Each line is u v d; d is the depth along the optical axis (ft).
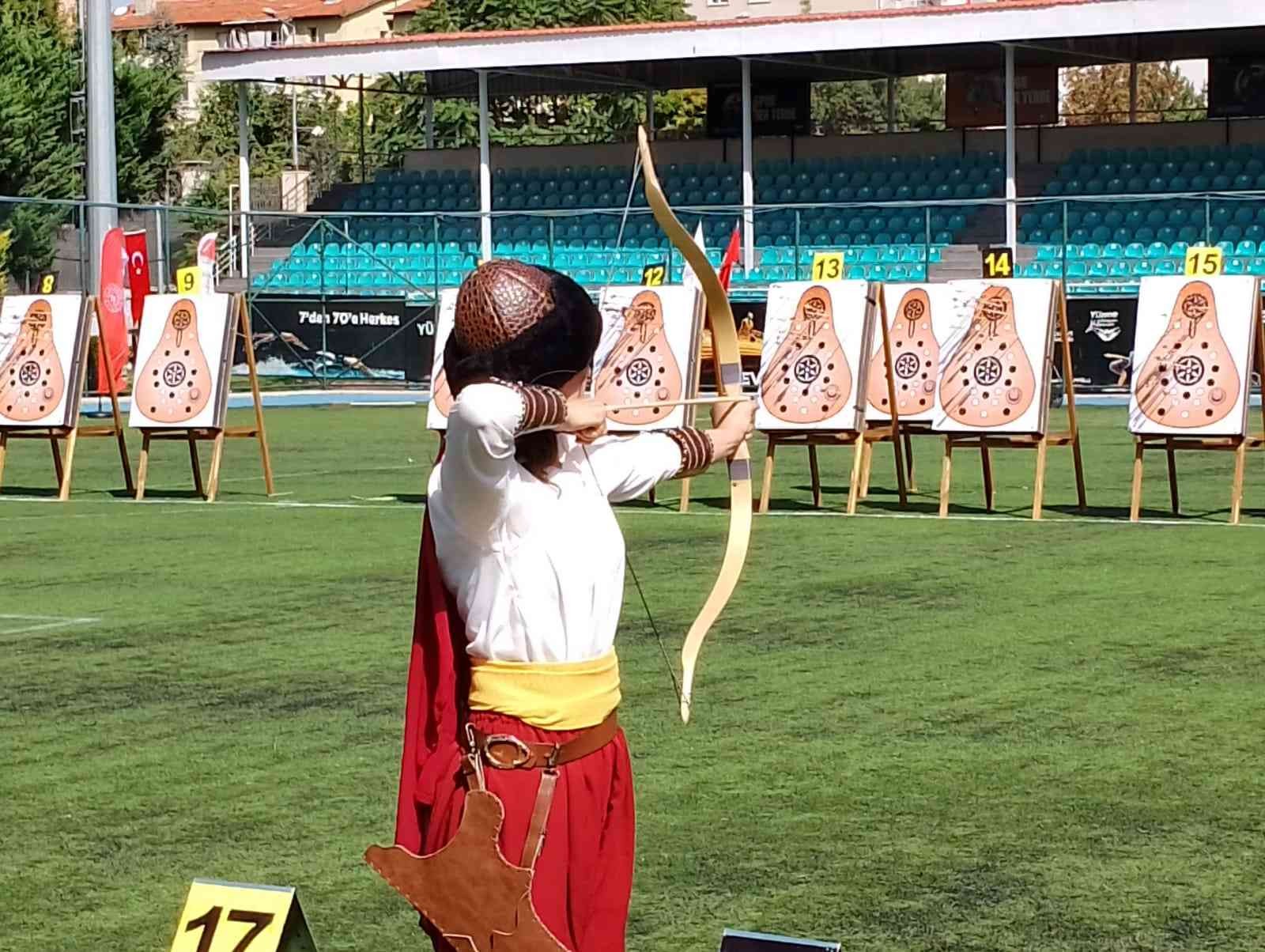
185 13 253.03
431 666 11.02
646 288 48.19
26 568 36.68
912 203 81.30
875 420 49.80
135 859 17.69
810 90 119.55
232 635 29.17
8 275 100.01
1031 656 26.94
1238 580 33.68
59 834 18.51
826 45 97.66
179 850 17.98
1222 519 43.52
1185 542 39.14
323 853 17.87
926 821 18.67
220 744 22.11
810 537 40.60
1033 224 105.40
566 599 10.89
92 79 88.28
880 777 20.33
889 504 47.73
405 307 95.55
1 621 30.55
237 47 109.81
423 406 91.09
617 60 101.81
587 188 118.21
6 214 100.32
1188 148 106.63
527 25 158.30
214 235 92.94
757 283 102.06
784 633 29.01
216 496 50.62
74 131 133.18
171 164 171.63
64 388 50.19
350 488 52.75
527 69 115.75
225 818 19.03
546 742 10.88
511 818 10.78
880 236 108.78
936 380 49.26
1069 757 21.15
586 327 11.01
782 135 118.73
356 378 96.68
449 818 10.89
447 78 123.95
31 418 50.29
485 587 10.86
